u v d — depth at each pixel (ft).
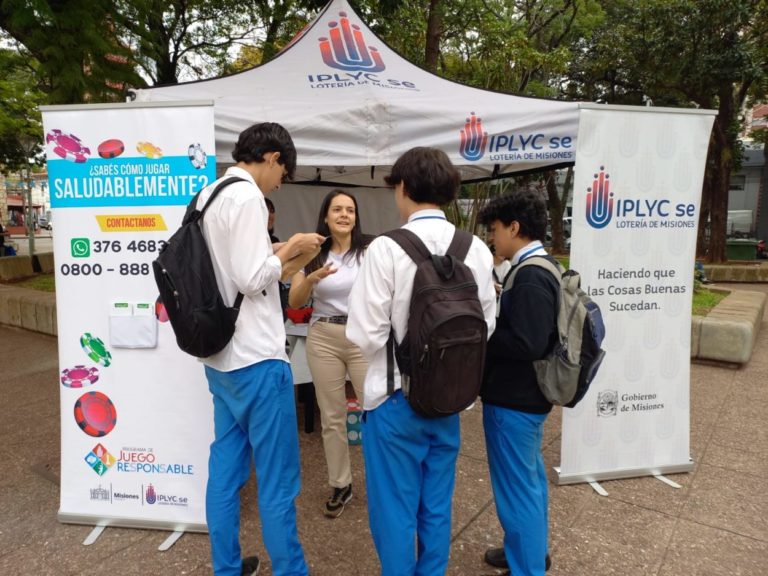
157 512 9.16
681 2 39.68
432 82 13.64
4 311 26.25
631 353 10.75
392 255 5.73
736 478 11.03
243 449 7.17
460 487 10.61
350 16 14.78
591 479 10.78
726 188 51.55
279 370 6.74
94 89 18.26
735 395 16.25
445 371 5.45
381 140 10.80
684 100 51.11
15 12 16.30
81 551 8.57
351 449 12.33
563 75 49.98
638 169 10.34
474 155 10.98
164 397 8.95
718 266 47.88
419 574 6.34
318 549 8.54
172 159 8.57
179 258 6.18
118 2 19.92
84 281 8.92
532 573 7.05
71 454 9.25
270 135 6.68
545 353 6.64
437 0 29.37
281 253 6.62
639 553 8.50
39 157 46.68
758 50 42.86
